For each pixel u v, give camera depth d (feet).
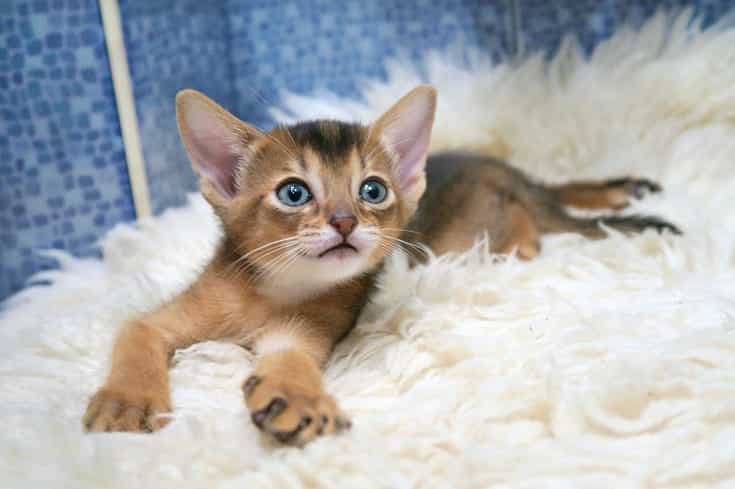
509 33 2.31
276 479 1.02
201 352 1.31
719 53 1.97
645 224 1.67
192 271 1.54
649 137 2.00
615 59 2.13
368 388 1.22
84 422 1.14
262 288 1.36
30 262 1.71
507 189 1.76
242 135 1.36
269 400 1.09
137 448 1.08
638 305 1.36
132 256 1.69
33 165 1.68
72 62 1.67
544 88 2.15
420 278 1.43
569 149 2.07
